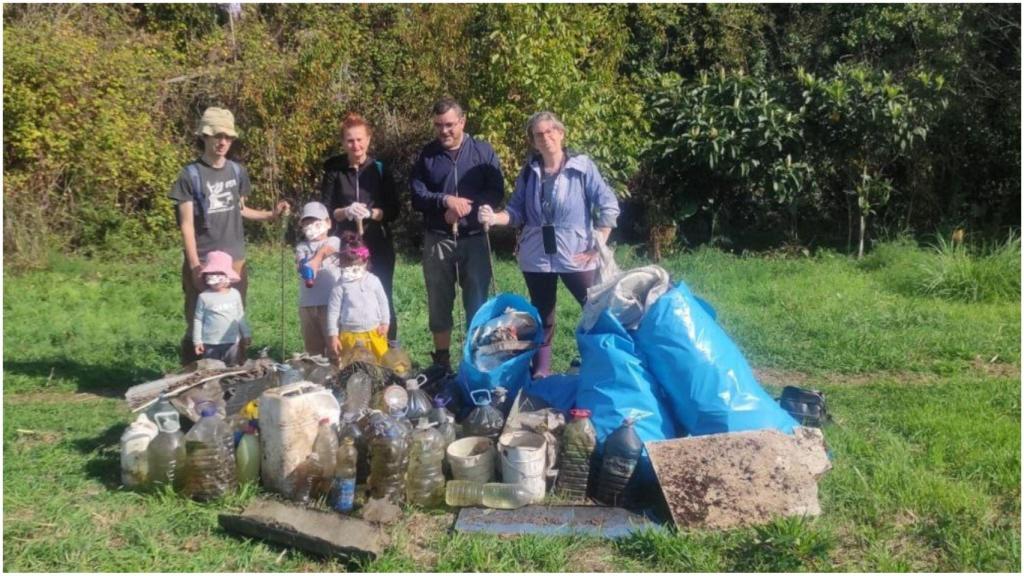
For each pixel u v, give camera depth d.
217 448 4.39
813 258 11.98
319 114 12.60
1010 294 9.06
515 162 11.09
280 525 3.99
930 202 12.68
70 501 4.41
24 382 6.45
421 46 12.40
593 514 4.23
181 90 12.70
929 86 11.82
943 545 4.00
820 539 3.92
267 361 5.36
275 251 12.05
